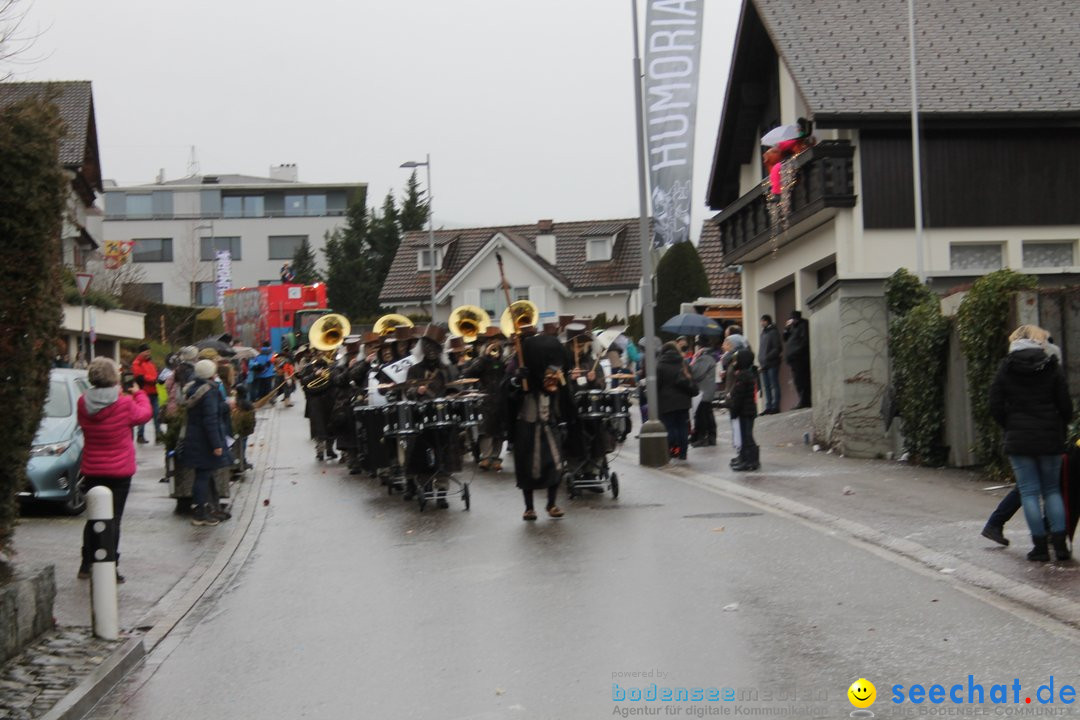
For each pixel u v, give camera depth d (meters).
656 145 24.56
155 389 26.88
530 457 13.85
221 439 14.98
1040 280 18.45
